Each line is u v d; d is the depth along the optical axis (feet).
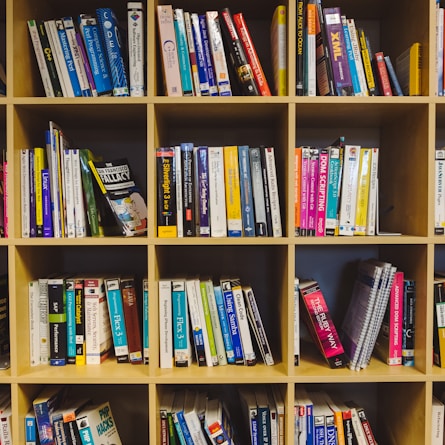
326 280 4.48
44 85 3.61
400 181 3.95
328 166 3.59
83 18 3.57
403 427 3.83
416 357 3.61
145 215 3.82
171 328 3.64
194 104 3.46
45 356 3.73
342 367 3.66
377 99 3.39
